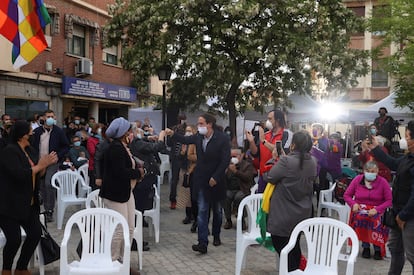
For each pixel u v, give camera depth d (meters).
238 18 14.62
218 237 7.29
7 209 4.91
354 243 4.38
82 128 14.34
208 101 17.98
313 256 4.62
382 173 9.23
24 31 6.72
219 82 15.52
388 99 17.05
